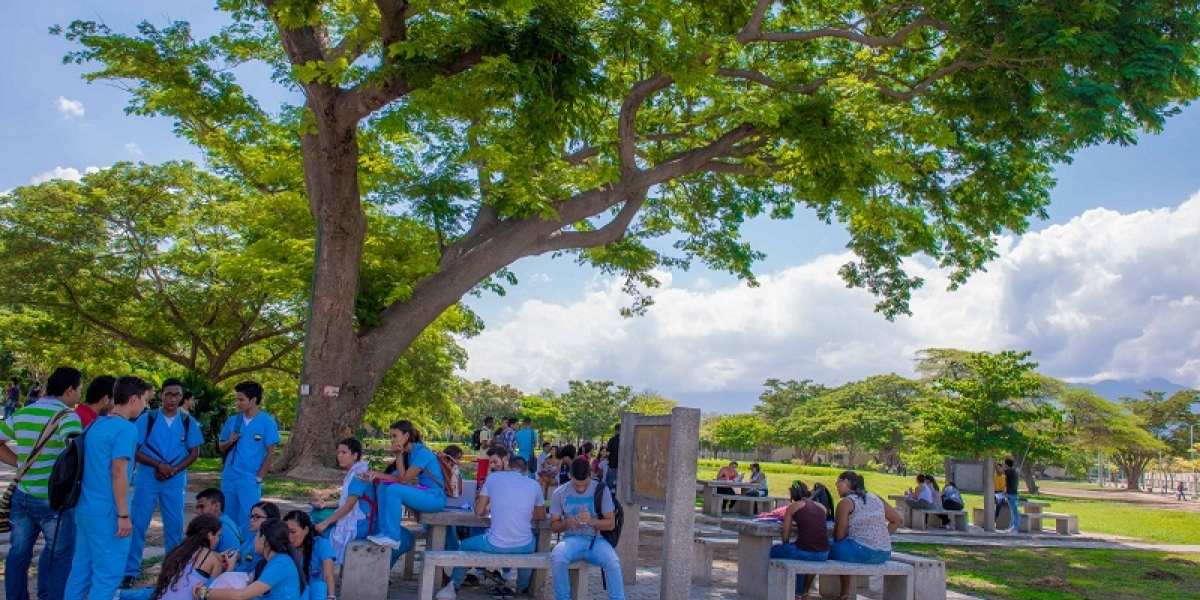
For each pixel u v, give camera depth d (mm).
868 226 21078
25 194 27875
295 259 20234
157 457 7160
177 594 5352
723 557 11688
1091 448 64938
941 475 63344
